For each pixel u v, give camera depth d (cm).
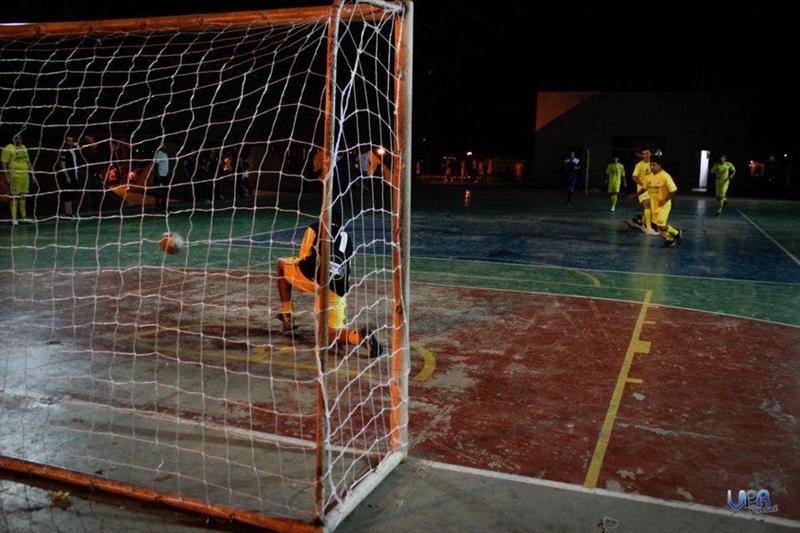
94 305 763
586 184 3222
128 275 959
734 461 394
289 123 2469
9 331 655
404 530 312
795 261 1170
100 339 630
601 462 390
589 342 644
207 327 678
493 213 2077
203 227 1559
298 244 1292
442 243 1371
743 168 3288
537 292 883
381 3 330
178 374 534
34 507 330
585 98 3472
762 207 2434
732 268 1090
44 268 1007
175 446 400
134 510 328
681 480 368
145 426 430
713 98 3288
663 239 1463
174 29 371
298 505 330
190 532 310
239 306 771
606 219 1902
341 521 318
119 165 1969
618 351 615
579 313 762
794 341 653
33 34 397
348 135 2430
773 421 455
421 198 2734
